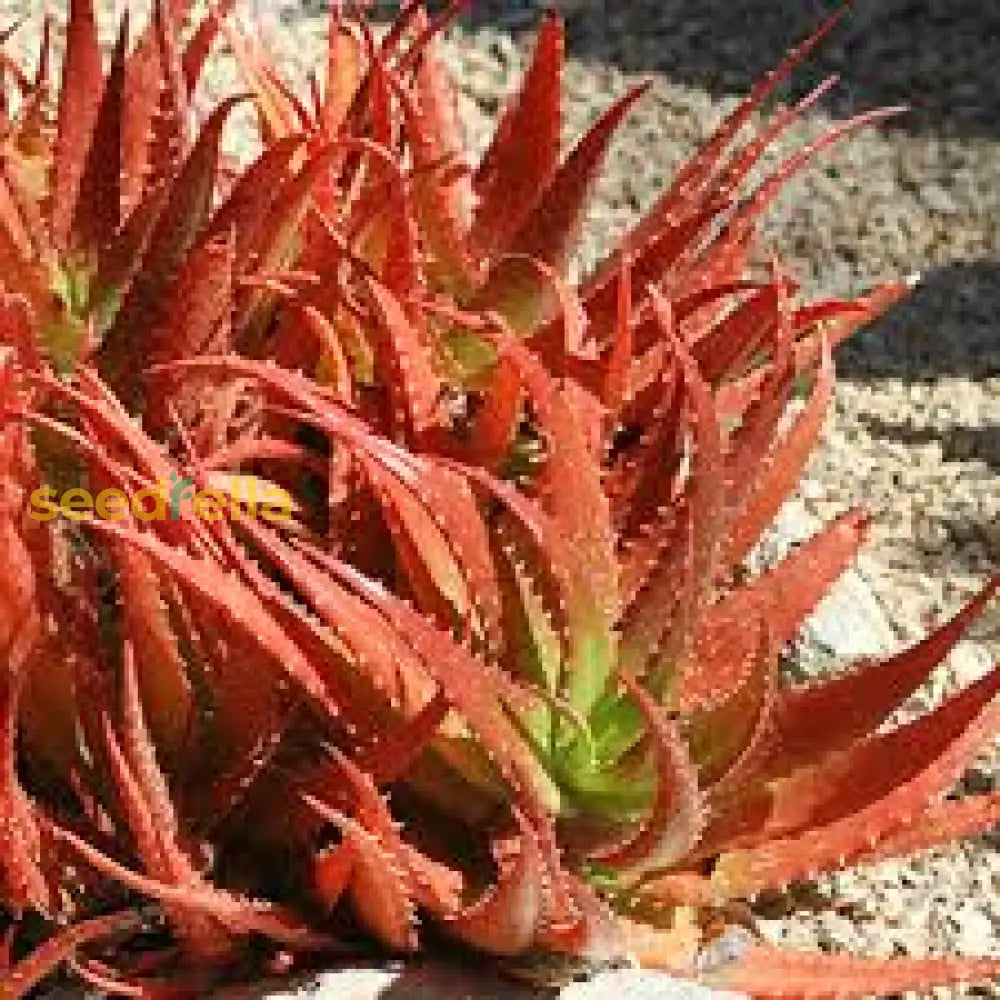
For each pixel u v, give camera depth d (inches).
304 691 84.4
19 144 92.5
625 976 85.1
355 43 95.4
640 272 92.2
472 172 95.7
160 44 91.0
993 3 138.5
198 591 81.6
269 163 88.2
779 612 90.7
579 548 84.1
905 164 128.5
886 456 112.6
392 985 84.2
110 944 85.5
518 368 84.3
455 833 86.7
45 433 87.5
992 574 107.7
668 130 128.3
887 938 94.7
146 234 89.3
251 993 84.0
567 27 134.3
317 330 87.6
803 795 88.4
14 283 88.4
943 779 89.0
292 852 86.4
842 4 138.9
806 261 122.6
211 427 88.0
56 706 85.2
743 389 93.9
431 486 83.1
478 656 84.4
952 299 121.4
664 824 83.7
